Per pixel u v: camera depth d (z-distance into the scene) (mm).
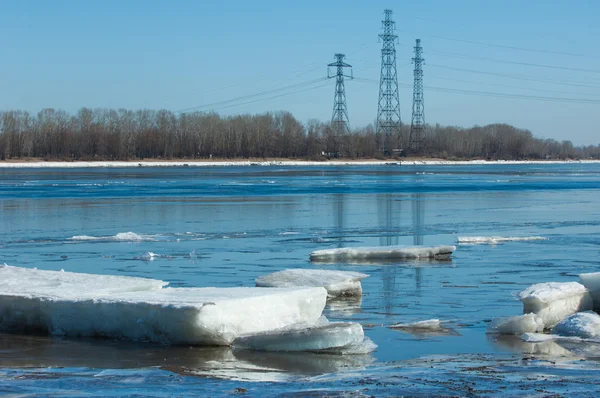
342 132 153375
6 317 13617
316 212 38219
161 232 29344
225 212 38094
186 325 12070
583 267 20344
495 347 12211
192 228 30828
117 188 58156
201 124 156875
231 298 12539
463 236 27984
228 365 11070
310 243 26172
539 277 18859
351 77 127375
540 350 11961
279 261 21797
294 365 11102
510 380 9969
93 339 12672
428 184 66438
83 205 41875
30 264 21234
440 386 9672
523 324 13070
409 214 37250
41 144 141875
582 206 42031
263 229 30516
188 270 20188
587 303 14305
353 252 22109
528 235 28203
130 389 9633
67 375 10430
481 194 52344
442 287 17562
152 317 12367
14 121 138875
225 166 129750
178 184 64688
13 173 91625
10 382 9992
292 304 12969
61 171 100125
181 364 11117
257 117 165000
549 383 9781
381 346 12281
